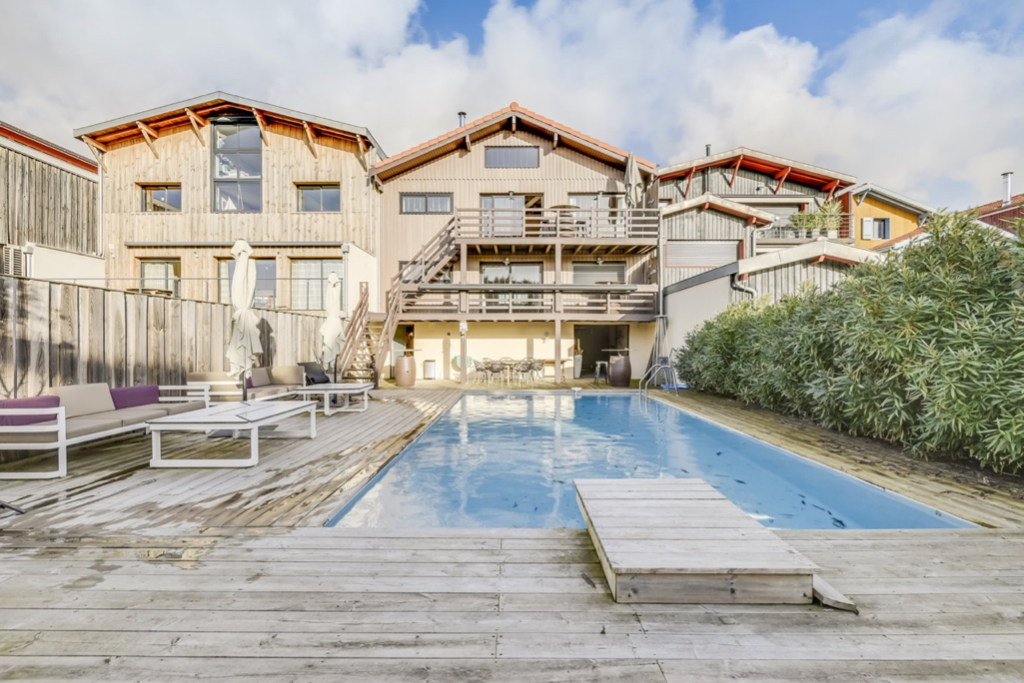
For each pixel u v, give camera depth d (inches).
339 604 75.8
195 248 500.7
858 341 192.7
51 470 156.5
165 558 92.6
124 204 499.8
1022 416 133.3
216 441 207.0
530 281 545.3
